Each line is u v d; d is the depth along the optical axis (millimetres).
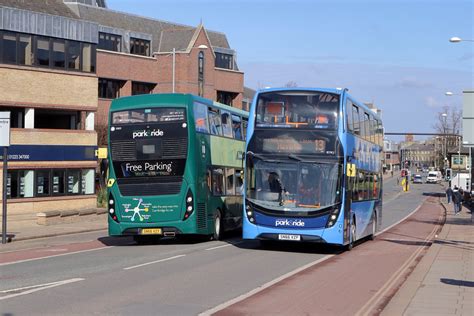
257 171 19250
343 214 18812
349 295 12297
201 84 64062
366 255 20031
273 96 19484
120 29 60125
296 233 18781
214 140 23312
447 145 115938
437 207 62312
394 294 12414
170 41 65188
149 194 20875
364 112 23094
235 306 10742
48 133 38000
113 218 21109
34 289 12211
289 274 14945
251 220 19156
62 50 39312
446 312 10391
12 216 34906
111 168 21156
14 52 36688
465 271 15859
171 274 14555
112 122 21250
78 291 12031
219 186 23859
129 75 59219
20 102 36875
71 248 21250
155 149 20844
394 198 82000
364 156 22938
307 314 10266
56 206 38094
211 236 23453
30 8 38938
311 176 18875
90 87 40781
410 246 23750
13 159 35844
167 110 20953
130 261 17094
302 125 19156
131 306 10562
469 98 22578
